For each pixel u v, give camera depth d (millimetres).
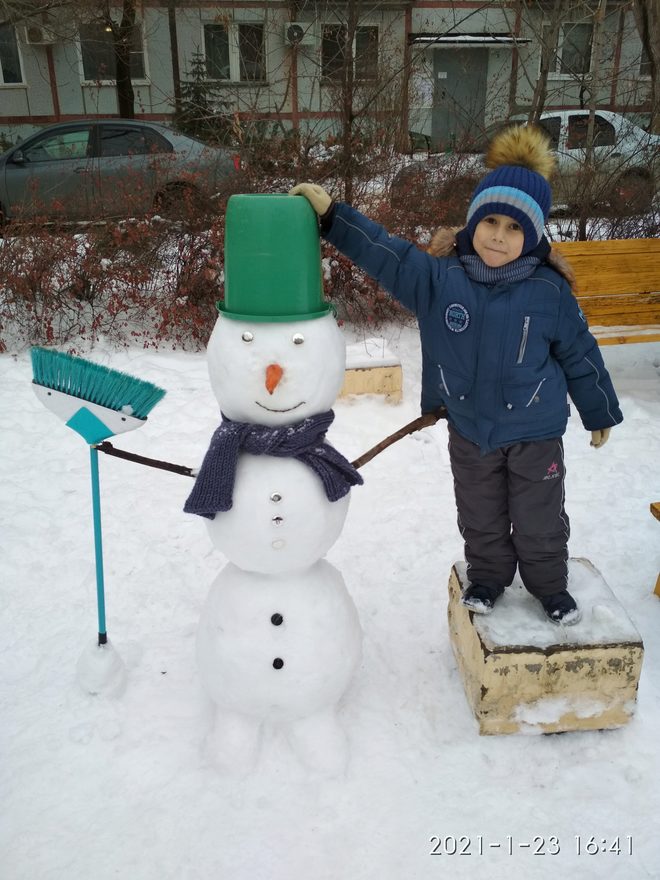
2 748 2463
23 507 3920
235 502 2078
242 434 2066
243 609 2246
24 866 2090
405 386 5387
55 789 2320
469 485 2430
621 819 2244
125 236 6477
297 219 1952
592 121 6918
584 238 6828
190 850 2133
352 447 4523
